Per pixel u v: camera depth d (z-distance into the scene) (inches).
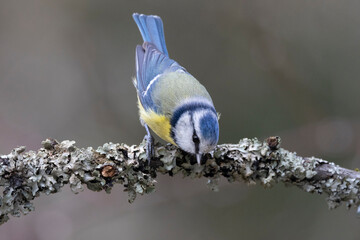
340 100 456.8
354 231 418.6
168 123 299.4
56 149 239.8
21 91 504.7
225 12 493.4
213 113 287.3
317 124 439.8
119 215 428.1
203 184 446.3
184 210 462.6
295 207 438.0
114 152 246.8
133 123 501.0
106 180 242.5
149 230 466.6
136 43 521.7
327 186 258.1
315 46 469.7
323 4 468.4
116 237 468.4
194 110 287.0
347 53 462.3
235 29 490.3
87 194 430.0
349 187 255.6
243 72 484.7
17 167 229.5
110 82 514.9
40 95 506.6
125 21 522.0
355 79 457.4
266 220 442.6
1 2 516.7
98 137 495.2
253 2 485.1
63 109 504.7
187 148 263.3
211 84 491.5
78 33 522.3
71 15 522.9
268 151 259.8
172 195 446.3
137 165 249.3
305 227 432.8
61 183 236.7
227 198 445.7
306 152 438.3
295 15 474.6
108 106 509.4
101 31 522.9
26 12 521.3
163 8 512.4
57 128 494.0
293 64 470.0
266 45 478.0
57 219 413.4
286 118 464.8
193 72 498.6
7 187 228.7
